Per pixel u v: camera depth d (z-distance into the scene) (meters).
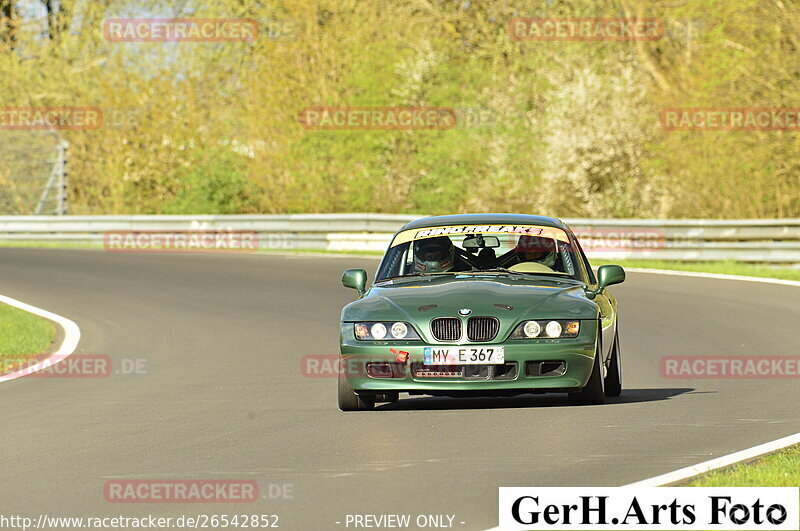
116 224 99.38
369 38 116.69
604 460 23.20
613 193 102.50
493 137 109.31
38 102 130.88
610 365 32.00
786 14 90.88
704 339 44.53
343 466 23.14
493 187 107.94
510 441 25.41
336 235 92.88
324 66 116.44
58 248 95.19
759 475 20.80
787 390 32.94
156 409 32.03
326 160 111.81
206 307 58.94
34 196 122.56
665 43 108.50
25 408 32.84
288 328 50.81
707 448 24.38
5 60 131.62
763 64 91.75
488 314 28.86
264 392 34.59
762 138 90.69
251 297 62.41
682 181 95.62
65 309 59.44
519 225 33.41
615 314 32.81
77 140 124.00
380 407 31.12
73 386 37.41
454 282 31.12
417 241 33.25
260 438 26.73
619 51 110.00
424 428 27.36
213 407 31.98
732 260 79.12
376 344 29.16
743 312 52.84
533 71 111.38
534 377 28.81
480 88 112.75
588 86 103.69
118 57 123.00
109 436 27.70
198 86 122.12
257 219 95.44
